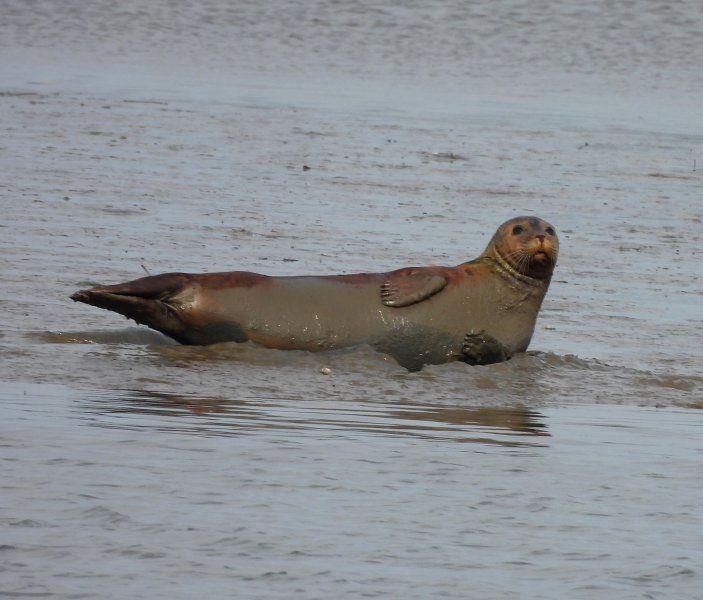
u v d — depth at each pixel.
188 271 57.84
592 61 169.88
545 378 43.66
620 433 36.19
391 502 27.80
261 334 44.09
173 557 23.73
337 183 84.75
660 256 70.06
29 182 76.06
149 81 137.00
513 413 38.47
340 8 191.88
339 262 62.09
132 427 32.94
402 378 42.34
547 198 84.88
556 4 195.00
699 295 61.41
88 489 27.28
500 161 97.62
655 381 44.41
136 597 21.72
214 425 33.84
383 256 64.25
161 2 192.25
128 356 42.62
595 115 129.12
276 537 25.08
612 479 30.70
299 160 91.81
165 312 43.97
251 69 155.50
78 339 44.72
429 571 23.81
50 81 130.12
